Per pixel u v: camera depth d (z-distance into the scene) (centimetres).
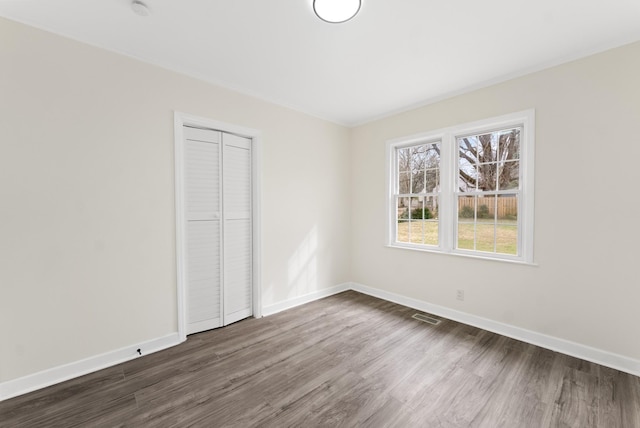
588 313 224
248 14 179
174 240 253
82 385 193
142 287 235
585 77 221
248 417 164
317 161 374
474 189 298
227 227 295
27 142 186
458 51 222
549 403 175
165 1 166
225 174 291
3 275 179
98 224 213
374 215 390
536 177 247
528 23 187
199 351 241
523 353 235
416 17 181
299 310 338
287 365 219
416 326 290
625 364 208
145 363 221
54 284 196
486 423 159
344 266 416
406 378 202
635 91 202
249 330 283
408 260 351
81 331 207
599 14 177
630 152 205
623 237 209
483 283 284
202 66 248
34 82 188
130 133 227
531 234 251
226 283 296
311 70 255
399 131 358
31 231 188
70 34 199
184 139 262
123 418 164
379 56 230
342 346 249
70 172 201
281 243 337
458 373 207
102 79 213
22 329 185
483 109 280
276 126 328
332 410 170
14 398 179
